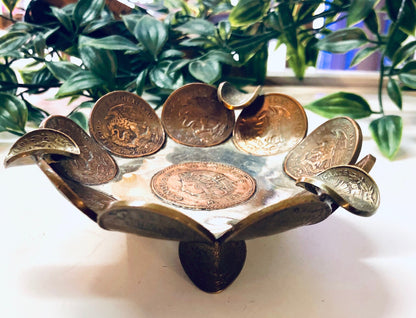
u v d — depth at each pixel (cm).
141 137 10
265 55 18
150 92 17
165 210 5
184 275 8
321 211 6
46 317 7
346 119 9
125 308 7
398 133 13
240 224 6
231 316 7
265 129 11
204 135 11
